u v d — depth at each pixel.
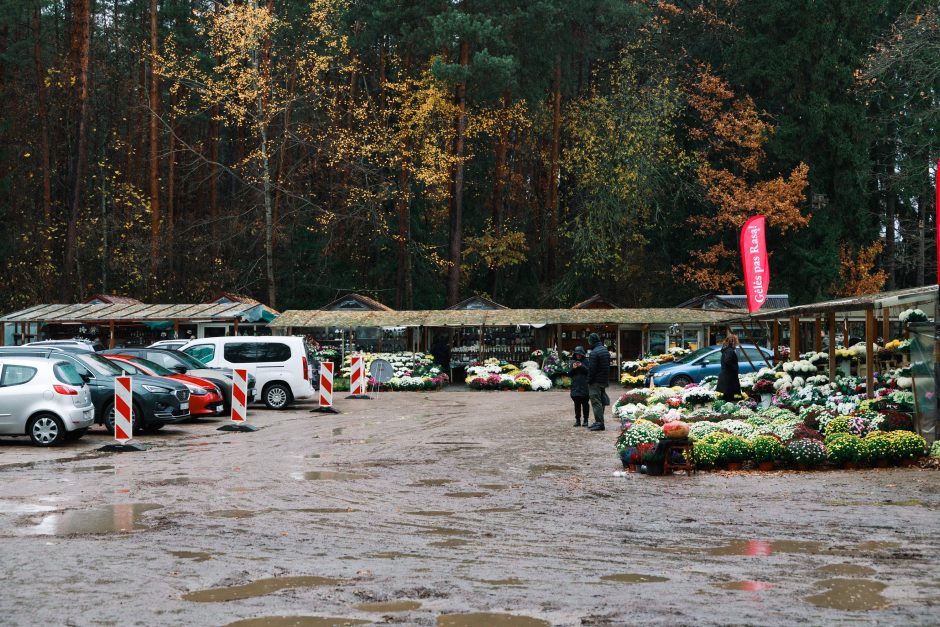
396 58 52.09
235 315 39.91
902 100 50.47
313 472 13.90
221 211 55.91
